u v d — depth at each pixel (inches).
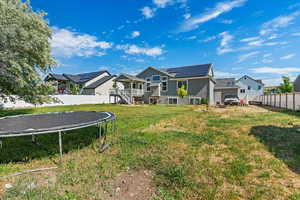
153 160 109.8
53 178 88.4
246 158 112.2
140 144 146.4
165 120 280.1
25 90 247.9
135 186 80.9
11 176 89.9
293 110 433.1
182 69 839.7
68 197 70.7
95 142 154.3
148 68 852.0
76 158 116.0
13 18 208.1
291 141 144.5
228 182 82.7
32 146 144.7
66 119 162.1
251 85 1298.0
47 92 282.4
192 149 132.6
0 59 203.3
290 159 107.5
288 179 84.2
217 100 996.6
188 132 192.2
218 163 105.1
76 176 89.1
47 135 179.6
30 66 233.9
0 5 196.5
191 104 728.3
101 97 855.1
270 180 83.7
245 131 187.8
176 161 108.9
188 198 70.8
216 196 71.1
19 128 125.4
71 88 1043.9
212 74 843.4
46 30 259.1
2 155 121.3
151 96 828.0
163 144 145.6
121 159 113.3
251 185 79.5
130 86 786.2
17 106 539.2
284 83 1096.2
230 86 1011.9
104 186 80.4
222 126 219.8
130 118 302.8
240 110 457.1
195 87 724.0
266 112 394.3
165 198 71.1
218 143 148.2
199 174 90.4
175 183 82.2
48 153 126.8
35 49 237.1
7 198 69.6
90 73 1230.3
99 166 102.3
